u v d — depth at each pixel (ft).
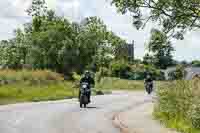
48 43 302.66
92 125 63.62
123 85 248.52
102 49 332.39
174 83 69.46
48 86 166.30
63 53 295.07
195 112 55.98
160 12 47.98
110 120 71.05
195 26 48.08
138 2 47.73
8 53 371.76
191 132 54.90
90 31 328.08
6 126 60.44
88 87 98.37
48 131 55.67
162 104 71.20
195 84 61.11
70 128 59.31
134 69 330.95
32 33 344.08
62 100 122.72
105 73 314.96
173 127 59.82
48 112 83.10
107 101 120.78
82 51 306.35
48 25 330.95
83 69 306.14
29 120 68.44
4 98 118.52
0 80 156.87
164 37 49.21
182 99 62.85
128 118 72.84
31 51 304.30
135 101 121.90
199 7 46.47
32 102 111.96
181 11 47.26
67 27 312.91
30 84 162.40
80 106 97.81
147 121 68.28
